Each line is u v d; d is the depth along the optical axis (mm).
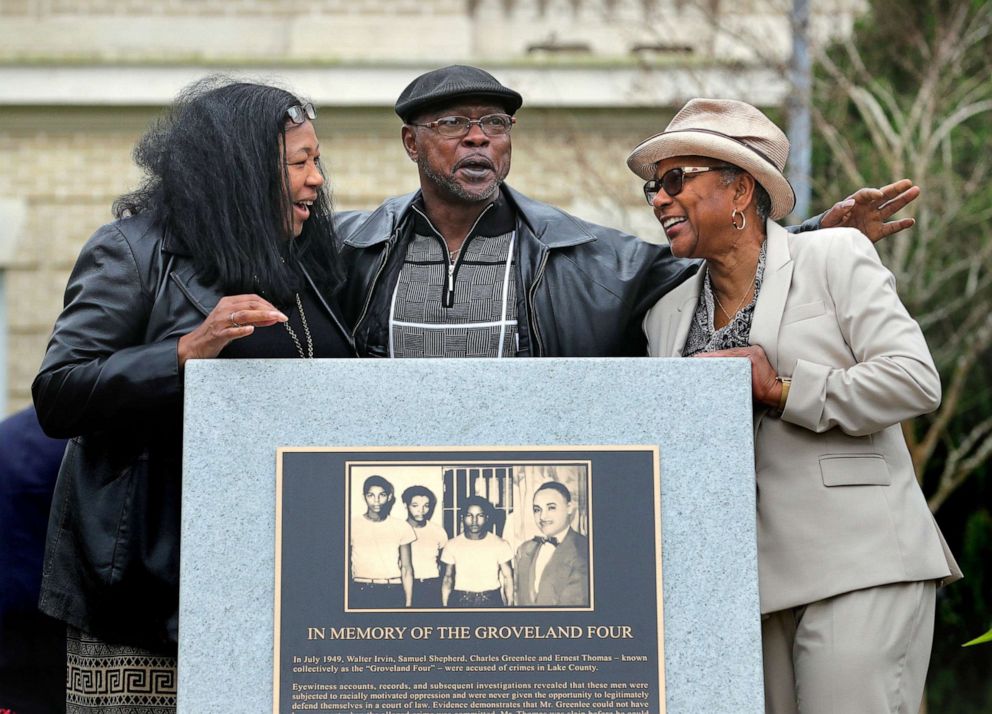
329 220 3803
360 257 3904
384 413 3090
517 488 3068
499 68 9617
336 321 3719
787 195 3584
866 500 3383
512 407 3094
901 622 3330
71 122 9711
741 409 3102
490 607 3031
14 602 4594
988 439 8273
